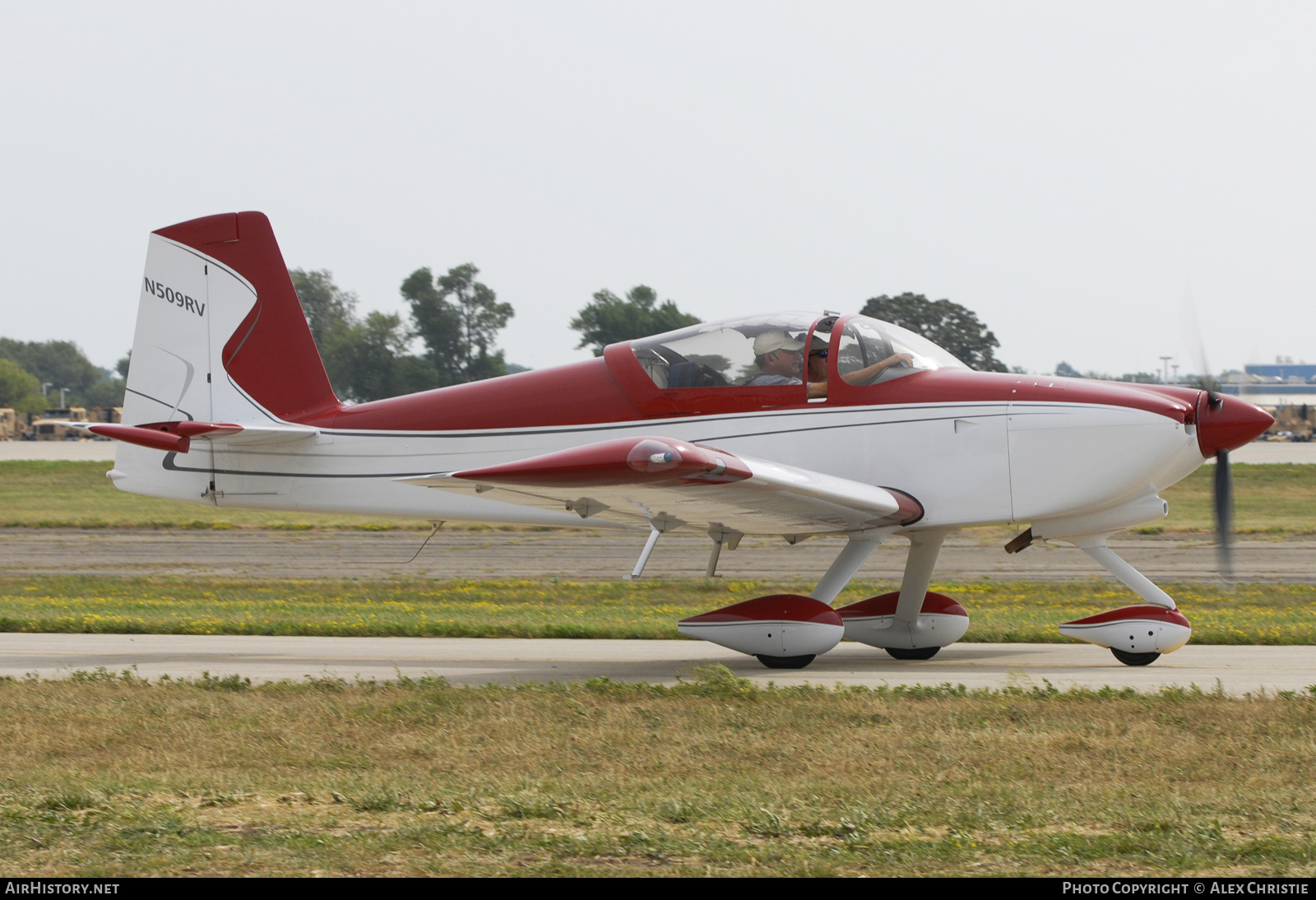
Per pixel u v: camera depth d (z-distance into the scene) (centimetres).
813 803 1587
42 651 3372
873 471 2945
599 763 1836
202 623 3812
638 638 3650
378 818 1541
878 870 1323
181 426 3359
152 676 2834
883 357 3006
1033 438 2866
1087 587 5203
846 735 2003
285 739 2014
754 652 2912
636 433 3116
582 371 3222
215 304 3594
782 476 2512
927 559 3159
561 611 4384
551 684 2531
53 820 1510
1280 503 10231
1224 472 3177
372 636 3728
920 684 2647
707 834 1456
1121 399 2847
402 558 7012
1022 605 4653
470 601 4853
